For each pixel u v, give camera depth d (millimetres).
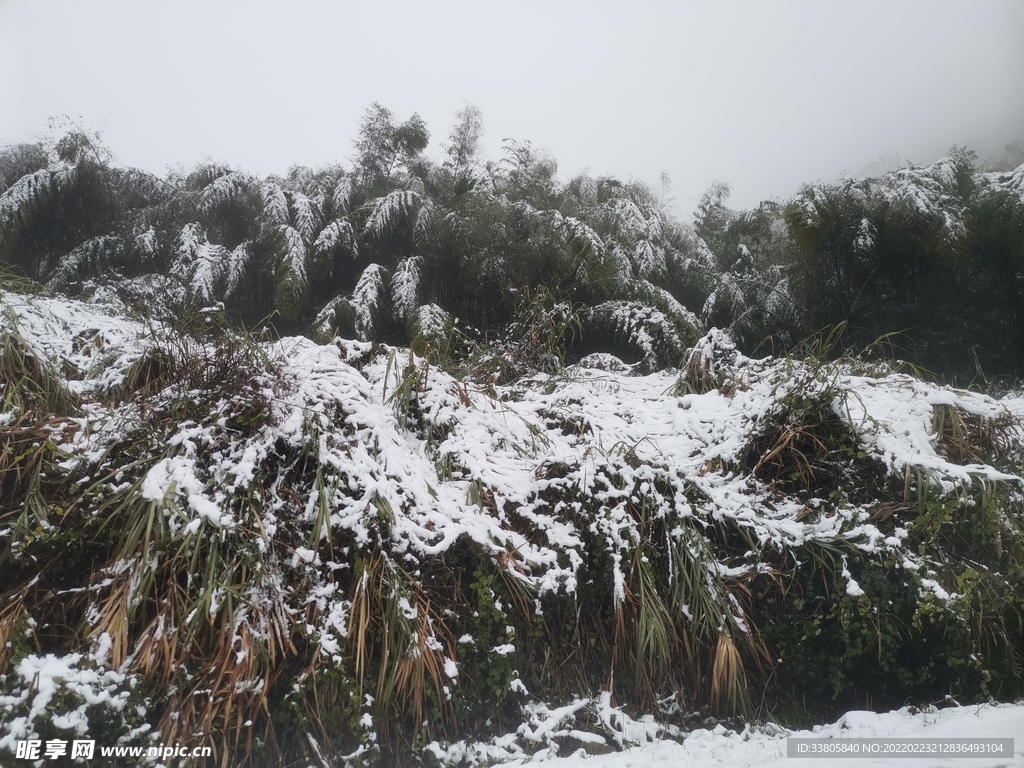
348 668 3494
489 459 4727
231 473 3822
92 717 2934
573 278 8812
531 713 3814
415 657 3502
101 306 6562
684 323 8695
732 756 3453
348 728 3418
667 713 4016
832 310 8594
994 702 3980
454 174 10547
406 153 10203
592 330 8852
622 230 9711
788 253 9000
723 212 12672
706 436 5375
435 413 4918
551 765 3377
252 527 3713
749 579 4305
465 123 10906
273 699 3391
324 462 4070
